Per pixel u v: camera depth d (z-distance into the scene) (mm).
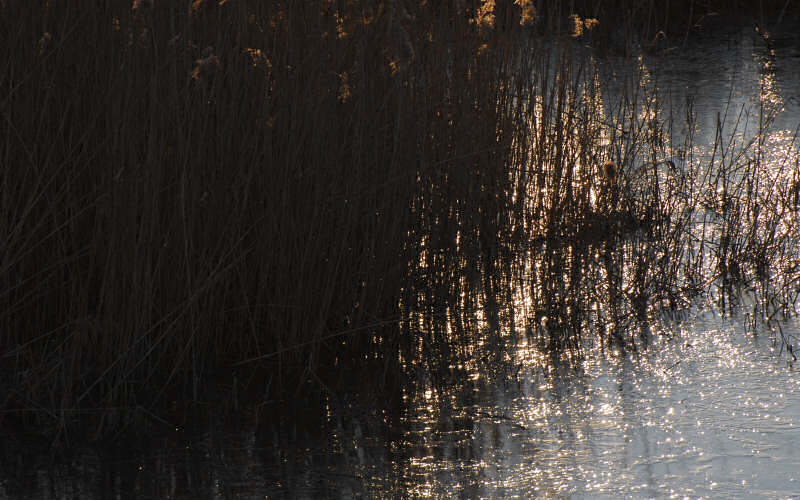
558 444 11055
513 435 11328
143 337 12250
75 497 9898
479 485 10133
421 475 10375
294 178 13430
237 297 13719
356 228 14258
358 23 13781
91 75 12898
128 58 12047
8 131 11773
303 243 13398
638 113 26703
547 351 13961
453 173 15789
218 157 13008
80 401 12047
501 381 12961
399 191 14266
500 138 17109
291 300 13641
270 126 12844
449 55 16188
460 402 12328
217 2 13461
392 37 13445
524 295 16125
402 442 11203
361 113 13633
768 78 33969
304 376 12867
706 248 18016
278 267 13469
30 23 12539
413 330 14805
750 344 13914
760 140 20312
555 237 18141
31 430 11438
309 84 13266
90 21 12703
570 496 9844
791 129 26250
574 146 18859
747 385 12508
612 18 43938
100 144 12273
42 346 13188
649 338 14312
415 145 14523
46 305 13312
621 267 17000
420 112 14875
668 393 12375
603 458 10672
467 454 10859
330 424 11719
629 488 9977
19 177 12664
